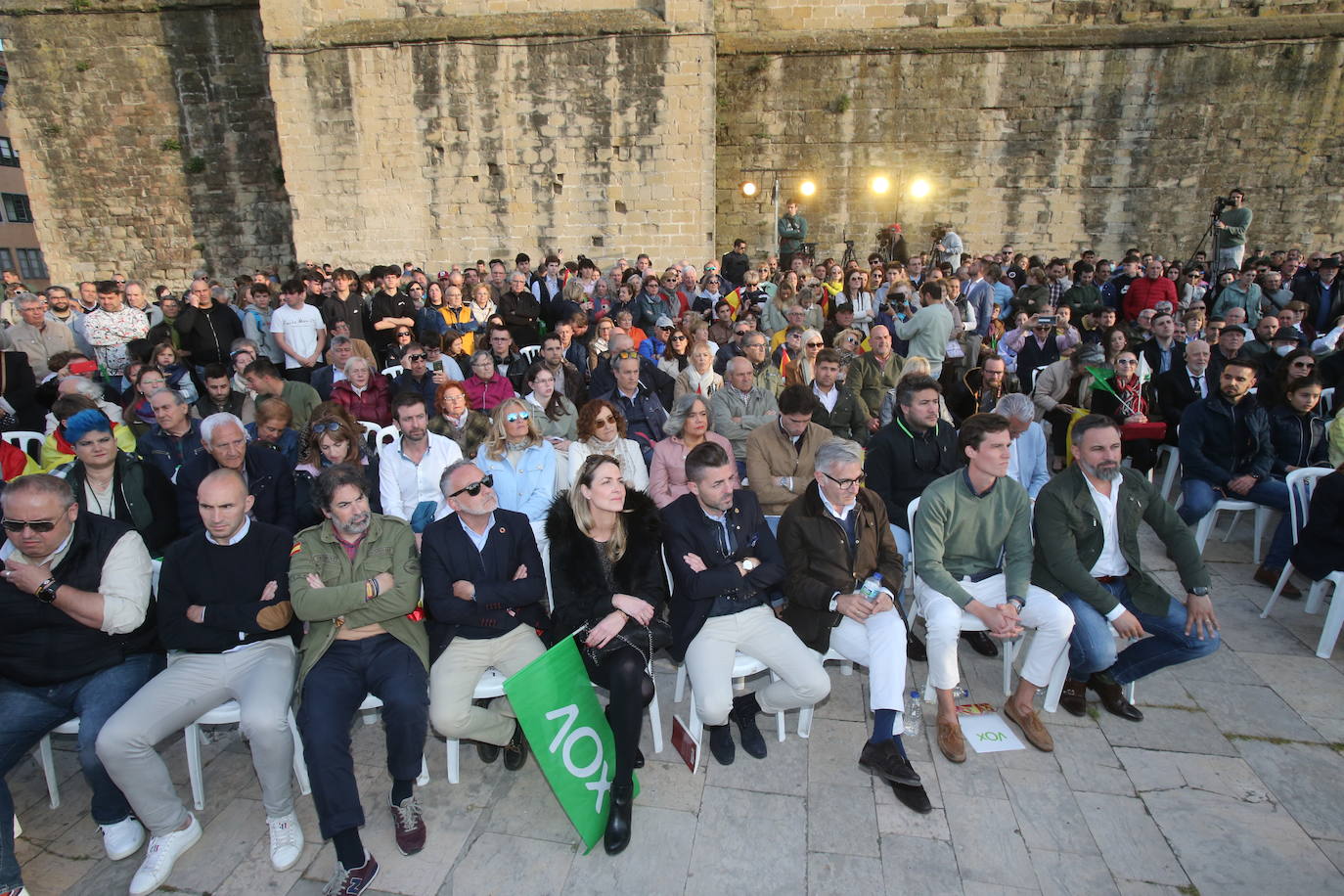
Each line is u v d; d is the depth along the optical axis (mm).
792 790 3057
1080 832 2787
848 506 3328
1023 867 2635
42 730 2891
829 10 13711
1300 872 2582
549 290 10227
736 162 14492
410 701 2850
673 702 3736
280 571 3123
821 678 3137
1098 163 13789
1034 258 12234
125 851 2830
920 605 3730
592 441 4625
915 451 4281
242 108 14461
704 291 10703
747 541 3402
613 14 11797
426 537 3232
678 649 3279
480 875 2662
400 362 7719
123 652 3062
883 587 3279
